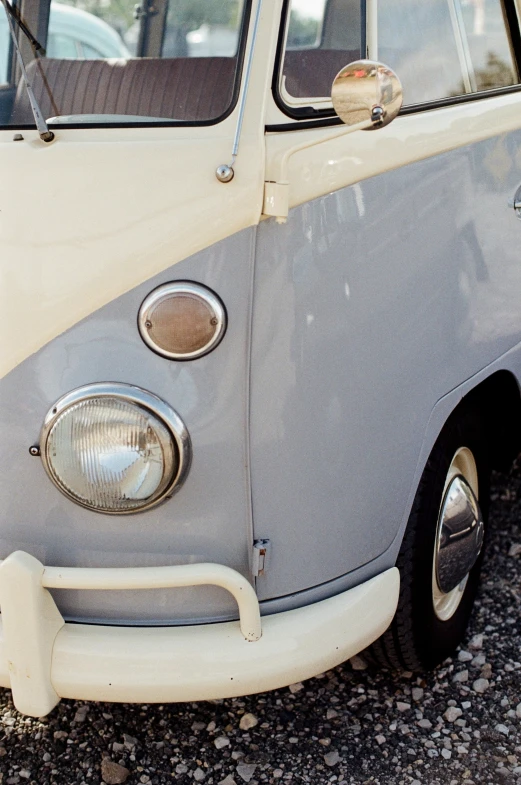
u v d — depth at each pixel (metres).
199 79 1.94
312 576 2.02
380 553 2.18
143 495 1.79
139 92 1.98
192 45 1.97
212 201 1.75
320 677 2.68
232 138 1.82
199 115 1.91
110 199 1.77
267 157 1.80
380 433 2.07
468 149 2.29
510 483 3.86
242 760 2.36
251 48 1.87
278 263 1.80
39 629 1.85
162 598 1.92
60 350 1.79
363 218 1.93
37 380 1.80
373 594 2.11
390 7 2.16
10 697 2.58
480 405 2.69
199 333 1.76
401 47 2.19
